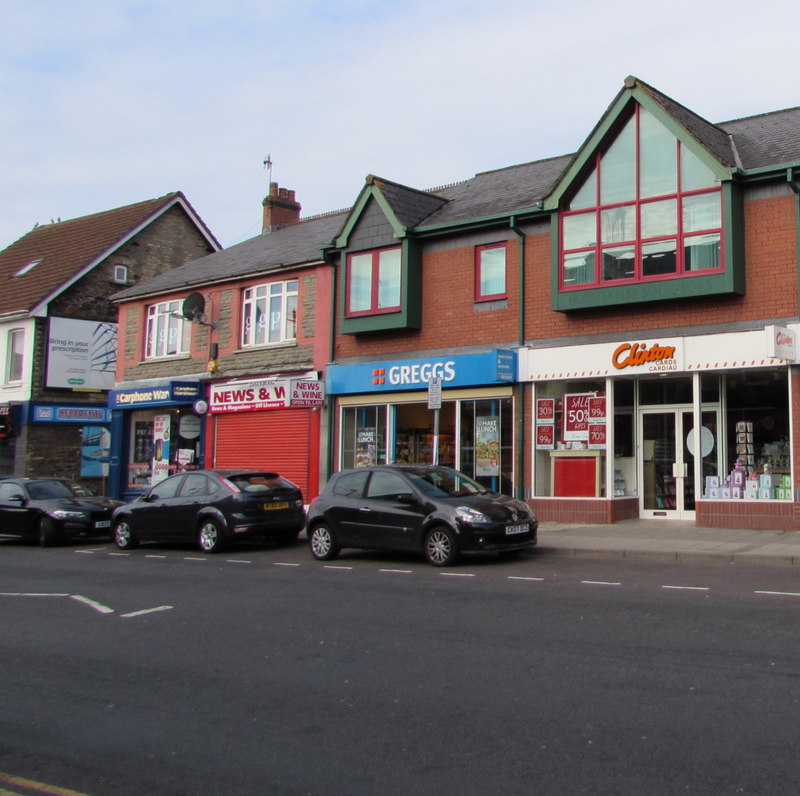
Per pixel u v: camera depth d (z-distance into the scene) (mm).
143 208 34500
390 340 21125
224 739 5742
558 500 17938
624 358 17125
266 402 23219
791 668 6688
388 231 20844
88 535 18672
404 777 4941
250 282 24859
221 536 16250
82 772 5254
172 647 8453
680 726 5547
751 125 19109
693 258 16250
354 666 7410
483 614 9266
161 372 27406
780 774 4734
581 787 4680
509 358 18594
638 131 17109
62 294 31109
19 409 30609
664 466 17672
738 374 16531
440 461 19875
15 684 7297
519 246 18938
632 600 9672
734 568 12016
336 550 14609
